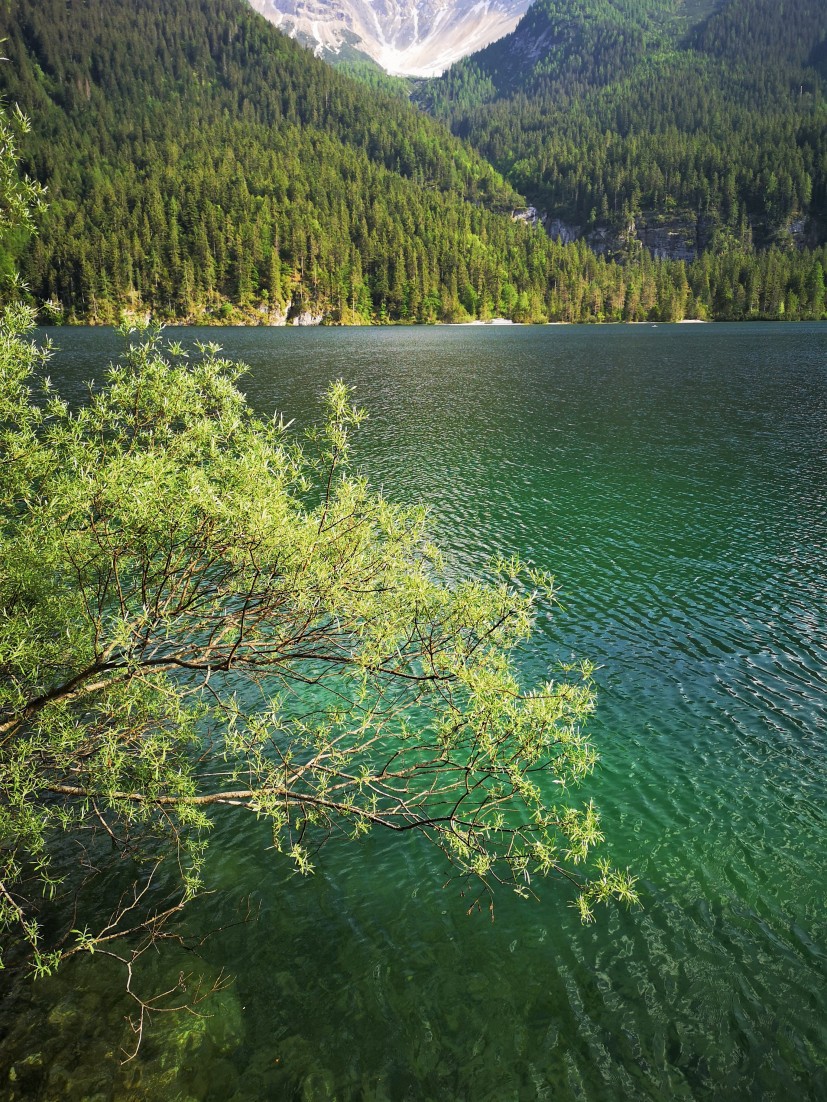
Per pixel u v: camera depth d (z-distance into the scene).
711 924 9.30
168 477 7.95
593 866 10.29
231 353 100.50
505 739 8.28
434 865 10.14
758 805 11.71
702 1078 7.37
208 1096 6.86
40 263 164.62
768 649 17.22
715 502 29.70
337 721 10.19
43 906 8.97
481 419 49.62
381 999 8.08
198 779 11.46
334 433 9.52
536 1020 7.93
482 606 8.70
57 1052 7.09
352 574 8.69
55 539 7.85
